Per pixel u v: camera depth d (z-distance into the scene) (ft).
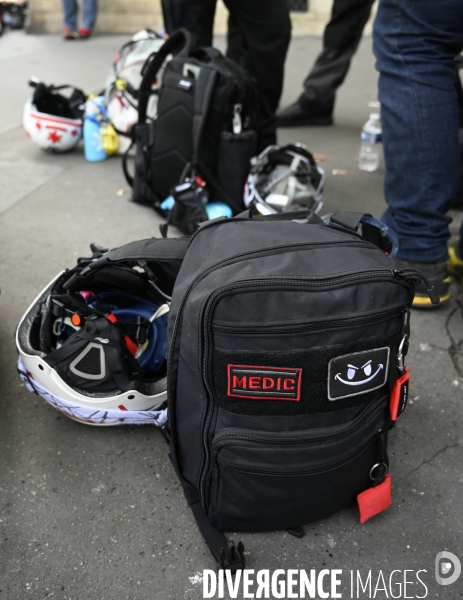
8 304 6.14
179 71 7.17
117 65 9.28
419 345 5.77
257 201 7.16
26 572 3.71
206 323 3.34
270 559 3.84
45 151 9.98
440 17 5.15
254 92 7.47
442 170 5.60
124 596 3.60
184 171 7.28
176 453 4.01
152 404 4.48
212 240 3.99
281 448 3.57
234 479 3.66
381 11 5.55
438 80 5.39
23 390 5.16
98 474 4.41
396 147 5.71
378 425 3.84
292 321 3.31
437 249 5.92
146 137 7.68
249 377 3.42
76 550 3.86
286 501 3.76
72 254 7.08
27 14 21.25
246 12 7.93
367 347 3.49
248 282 3.31
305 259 3.55
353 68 16.11
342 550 3.91
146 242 4.40
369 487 4.07
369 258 3.68
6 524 4.01
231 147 7.07
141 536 3.97
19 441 4.66
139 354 4.68
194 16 8.23
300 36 21.34
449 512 4.17
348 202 8.52
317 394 3.50
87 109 9.53
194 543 3.94
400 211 5.95
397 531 4.04
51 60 16.78
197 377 3.56
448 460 4.57
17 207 8.13
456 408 5.06
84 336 4.23
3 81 14.29
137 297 5.05
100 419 4.49
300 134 11.21
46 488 4.28
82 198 8.45
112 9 21.29
